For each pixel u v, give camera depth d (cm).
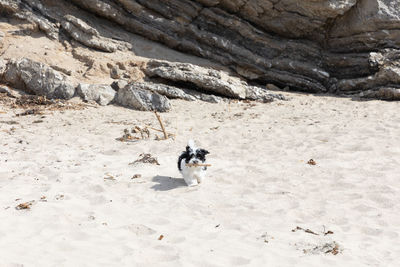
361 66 1905
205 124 1382
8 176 851
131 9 1956
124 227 607
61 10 1939
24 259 501
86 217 650
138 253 525
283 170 891
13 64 1686
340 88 1914
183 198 744
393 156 964
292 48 1980
